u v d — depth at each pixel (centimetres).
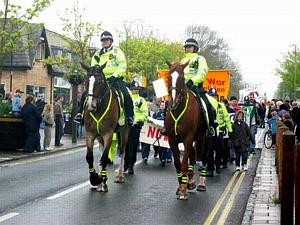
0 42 2761
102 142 1191
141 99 1455
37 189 1161
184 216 919
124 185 1255
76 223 847
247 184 1336
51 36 4672
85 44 3259
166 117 1097
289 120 1781
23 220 862
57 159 1794
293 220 762
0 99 2388
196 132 1109
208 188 1256
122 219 882
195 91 1138
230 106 1895
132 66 4712
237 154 1625
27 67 4031
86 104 1138
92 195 1105
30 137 1906
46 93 4406
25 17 2830
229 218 912
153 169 1596
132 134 1448
